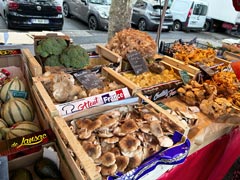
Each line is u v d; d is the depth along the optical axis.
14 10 5.29
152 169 0.96
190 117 1.38
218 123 1.49
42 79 1.31
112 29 2.19
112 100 1.25
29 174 0.96
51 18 5.77
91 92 1.31
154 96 1.60
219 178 1.68
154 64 1.91
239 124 1.49
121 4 2.07
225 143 1.54
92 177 0.75
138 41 1.87
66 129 0.94
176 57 2.19
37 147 1.00
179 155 1.01
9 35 1.95
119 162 0.93
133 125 1.06
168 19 8.03
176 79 1.80
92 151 0.92
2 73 1.56
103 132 1.01
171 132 1.12
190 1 8.75
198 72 1.85
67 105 1.13
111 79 1.53
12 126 1.16
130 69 1.85
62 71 1.42
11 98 1.28
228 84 1.70
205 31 10.23
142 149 1.01
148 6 7.70
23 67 1.74
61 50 1.55
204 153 1.41
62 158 0.96
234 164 1.95
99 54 1.92
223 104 1.51
